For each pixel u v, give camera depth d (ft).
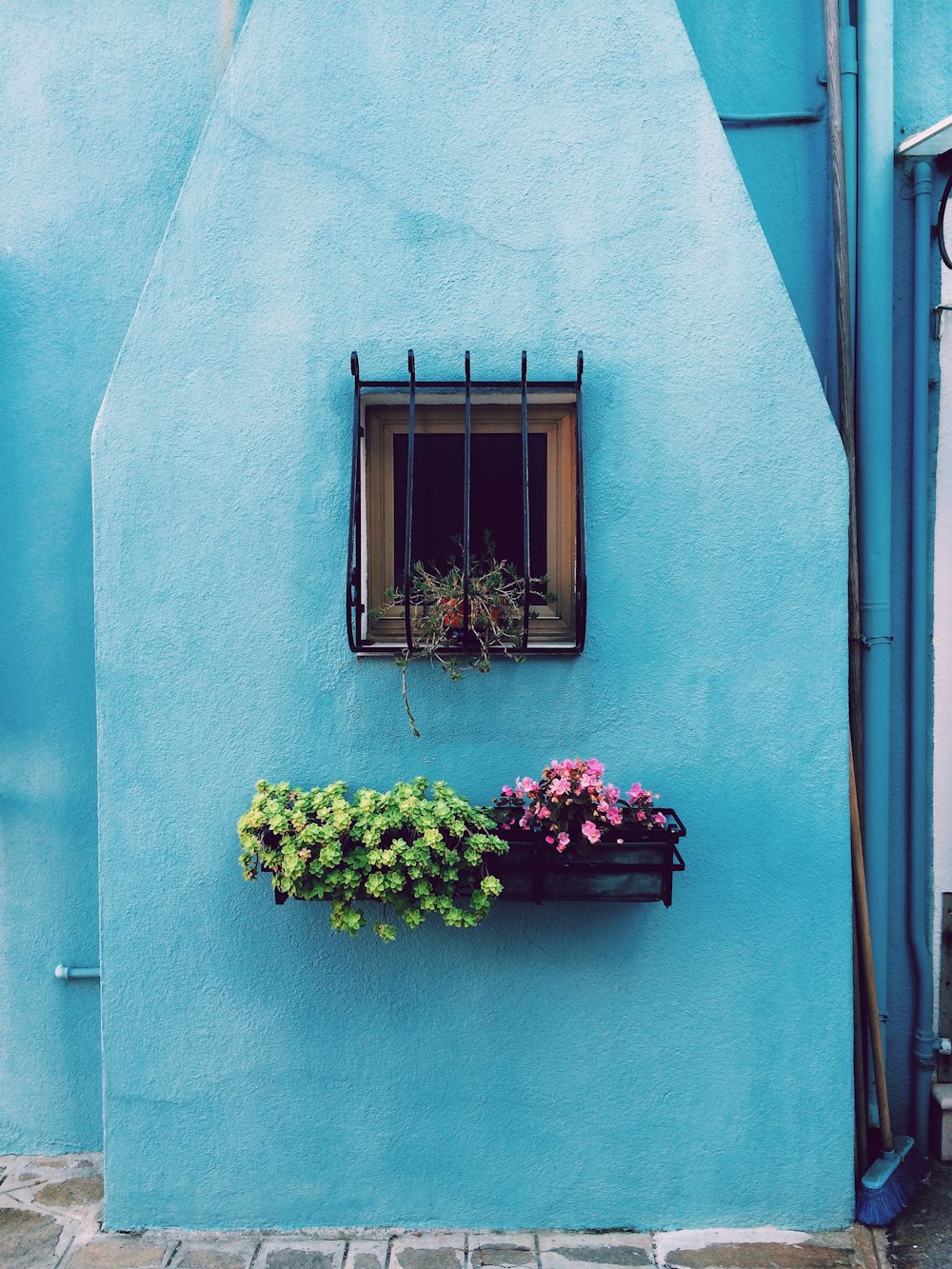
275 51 8.82
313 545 9.02
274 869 8.31
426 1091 9.21
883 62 10.02
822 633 8.99
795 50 10.38
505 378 8.93
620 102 8.82
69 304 10.37
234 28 10.24
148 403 8.98
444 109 8.86
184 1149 9.21
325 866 8.14
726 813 9.09
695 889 9.14
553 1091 9.21
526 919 9.14
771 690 9.03
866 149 10.06
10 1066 10.51
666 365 8.93
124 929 9.17
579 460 8.70
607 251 8.89
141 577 9.03
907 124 10.42
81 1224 9.33
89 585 10.48
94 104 10.29
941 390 10.48
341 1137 9.21
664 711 9.05
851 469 9.95
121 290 10.34
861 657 10.20
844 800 9.09
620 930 9.15
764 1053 9.17
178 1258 8.83
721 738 9.06
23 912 10.48
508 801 8.72
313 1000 9.19
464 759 9.08
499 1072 9.21
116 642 9.05
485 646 8.71
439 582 9.00
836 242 9.93
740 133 10.42
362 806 8.36
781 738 9.05
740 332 8.90
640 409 8.94
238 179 8.89
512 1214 9.24
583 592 8.67
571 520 9.32
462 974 9.16
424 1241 9.07
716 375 8.91
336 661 9.06
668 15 8.77
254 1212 9.23
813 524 8.96
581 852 8.18
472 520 9.37
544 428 9.34
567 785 8.05
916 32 10.41
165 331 8.96
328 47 8.83
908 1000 10.53
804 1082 9.18
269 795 8.70
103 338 10.37
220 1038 9.20
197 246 8.93
